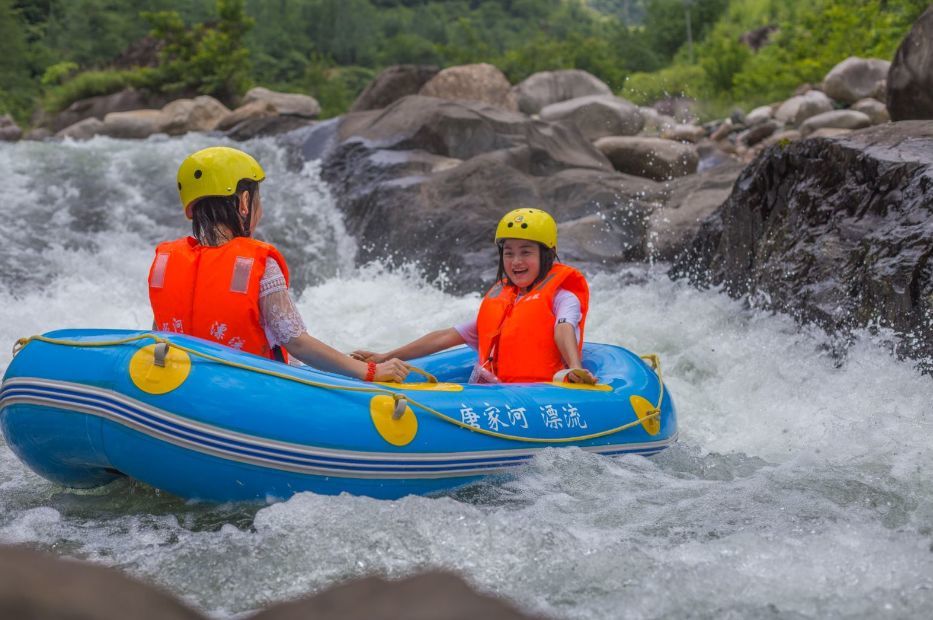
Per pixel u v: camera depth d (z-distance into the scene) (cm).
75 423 318
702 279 741
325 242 1066
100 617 64
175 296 358
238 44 2434
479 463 361
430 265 929
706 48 3338
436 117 1193
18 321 736
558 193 1042
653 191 1023
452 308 764
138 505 348
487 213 979
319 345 359
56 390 319
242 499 330
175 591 269
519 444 371
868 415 459
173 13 2434
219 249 357
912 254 500
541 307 442
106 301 821
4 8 4216
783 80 2006
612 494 351
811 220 616
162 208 1077
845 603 245
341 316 781
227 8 2400
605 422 400
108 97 2380
